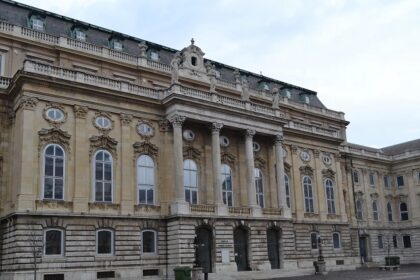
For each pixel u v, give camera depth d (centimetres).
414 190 8025
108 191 4353
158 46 5781
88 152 4291
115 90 4509
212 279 4288
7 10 4828
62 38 4828
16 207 3794
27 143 3944
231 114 5062
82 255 4000
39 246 3634
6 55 4525
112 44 5350
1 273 3875
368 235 7525
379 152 8244
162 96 4841
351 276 4678
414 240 7919
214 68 6197
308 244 5850
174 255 4381
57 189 4062
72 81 4256
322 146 6462
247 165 5144
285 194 5441
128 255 4262
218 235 4631
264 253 4953
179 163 4597
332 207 6375
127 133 4562
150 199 4594
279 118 5434
